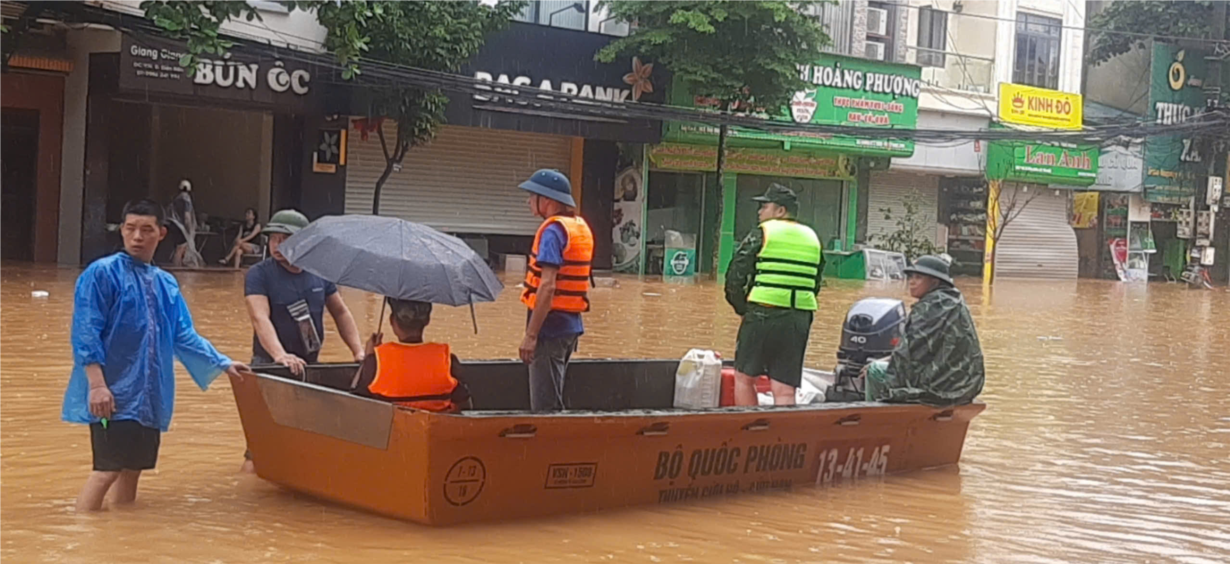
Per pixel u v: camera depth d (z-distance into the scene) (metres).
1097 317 23.39
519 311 18.09
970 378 8.52
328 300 8.00
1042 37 37.19
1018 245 37.66
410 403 6.66
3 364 11.30
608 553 6.32
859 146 32.25
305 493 6.95
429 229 7.12
